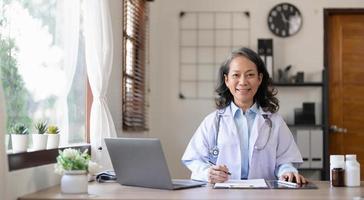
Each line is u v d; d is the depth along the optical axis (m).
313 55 4.80
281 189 1.98
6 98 2.20
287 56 4.81
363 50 4.86
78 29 2.66
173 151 4.87
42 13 2.58
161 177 1.97
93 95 2.80
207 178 2.19
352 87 4.87
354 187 2.06
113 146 2.08
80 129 2.92
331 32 4.89
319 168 4.54
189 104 4.88
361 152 4.83
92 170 1.97
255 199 1.72
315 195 1.83
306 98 4.80
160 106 4.89
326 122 4.60
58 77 2.63
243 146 2.38
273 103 2.44
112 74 3.33
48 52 2.62
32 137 2.21
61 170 1.89
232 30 4.86
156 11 4.86
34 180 2.03
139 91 4.16
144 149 1.96
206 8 4.88
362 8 4.78
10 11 2.27
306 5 4.81
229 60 2.38
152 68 4.79
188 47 4.89
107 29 2.84
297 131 4.57
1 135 1.71
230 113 2.41
